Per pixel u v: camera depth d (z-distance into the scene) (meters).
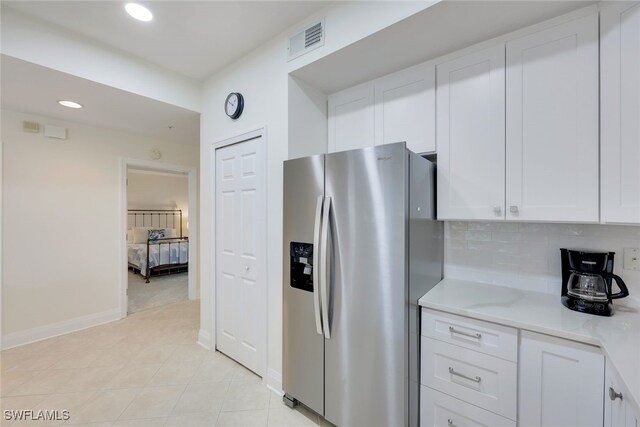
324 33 1.78
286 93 2.01
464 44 1.61
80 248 3.24
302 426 1.75
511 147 1.47
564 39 1.33
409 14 1.41
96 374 2.30
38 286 2.95
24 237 2.87
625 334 1.13
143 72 2.43
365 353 1.53
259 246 2.25
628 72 1.14
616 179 1.18
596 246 1.53
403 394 1.41
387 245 1.44
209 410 1.89
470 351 1.40
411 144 1.84
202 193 2.84
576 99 1.30
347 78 2.04
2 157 2.74
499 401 1.32
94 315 3.34
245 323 2.41
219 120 2.62
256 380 2.24
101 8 1.80
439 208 1.71
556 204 1.35
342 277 1.60
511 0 1.27
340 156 1.61
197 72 2.65
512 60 1.48
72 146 3.18
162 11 1.82
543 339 1.21
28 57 1.87
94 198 3.35
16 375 2.28
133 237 6.62
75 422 1.77
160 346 2.81
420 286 1.59
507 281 1.80
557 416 1.19
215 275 2.70
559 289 1.63
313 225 1.76
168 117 2.99
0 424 1.74
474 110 1.59
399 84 1.91
